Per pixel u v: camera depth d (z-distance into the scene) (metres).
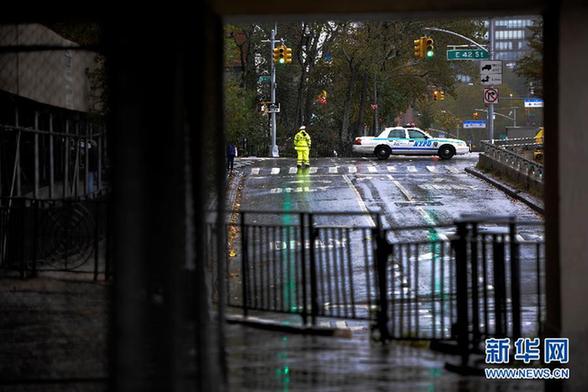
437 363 30.39
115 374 17.73
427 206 86.19
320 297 43.47
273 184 107.31
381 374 28.50
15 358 26.75
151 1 18.08
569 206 26.84
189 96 19.86
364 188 101.00
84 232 44.81
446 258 57.09
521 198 89.81
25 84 44.09
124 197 17.62
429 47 135.25
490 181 105.25
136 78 17.84
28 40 42.09
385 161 141.88
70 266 45.19
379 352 32.22
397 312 41.16
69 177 63.91
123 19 18.06
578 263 26.92
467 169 119.81
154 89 18.06
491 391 26.44
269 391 25.75
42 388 24.31
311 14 29.08
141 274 17.66
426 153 145.25
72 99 53.59
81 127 65.38
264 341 34.12
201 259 20.80
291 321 37.94
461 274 29.92
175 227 17.98
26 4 22.28
